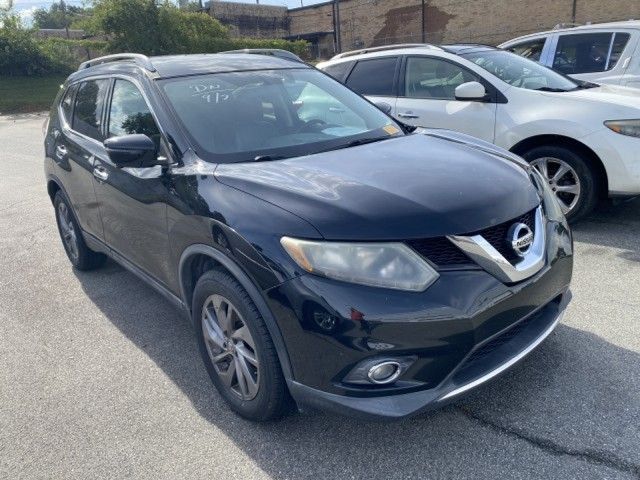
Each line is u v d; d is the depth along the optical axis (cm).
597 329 343
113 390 322
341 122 366
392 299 222
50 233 630
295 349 237
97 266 507
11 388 331
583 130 489
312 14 4541
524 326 265
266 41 3519
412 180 262
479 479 237
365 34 4062
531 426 265
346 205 239
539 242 263
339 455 257
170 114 326
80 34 4488
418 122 593
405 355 224
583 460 242
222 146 313
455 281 229
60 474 260
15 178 945
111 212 380
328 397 234
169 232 306
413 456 253
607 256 453
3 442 285
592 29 781
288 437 271
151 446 274
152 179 318
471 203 246
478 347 233
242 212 254
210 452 266
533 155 522
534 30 3256
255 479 248
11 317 426
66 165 445
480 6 3409
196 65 379
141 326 397
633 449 246
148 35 2912
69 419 299
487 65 569
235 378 285
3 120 2058
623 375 296
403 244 228
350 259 226
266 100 358
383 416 225
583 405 275
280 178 269
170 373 336
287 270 233
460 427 268
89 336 388
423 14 3700
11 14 2998
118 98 384
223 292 267
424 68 602
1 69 2942
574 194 512
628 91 553
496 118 537
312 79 401
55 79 3038
